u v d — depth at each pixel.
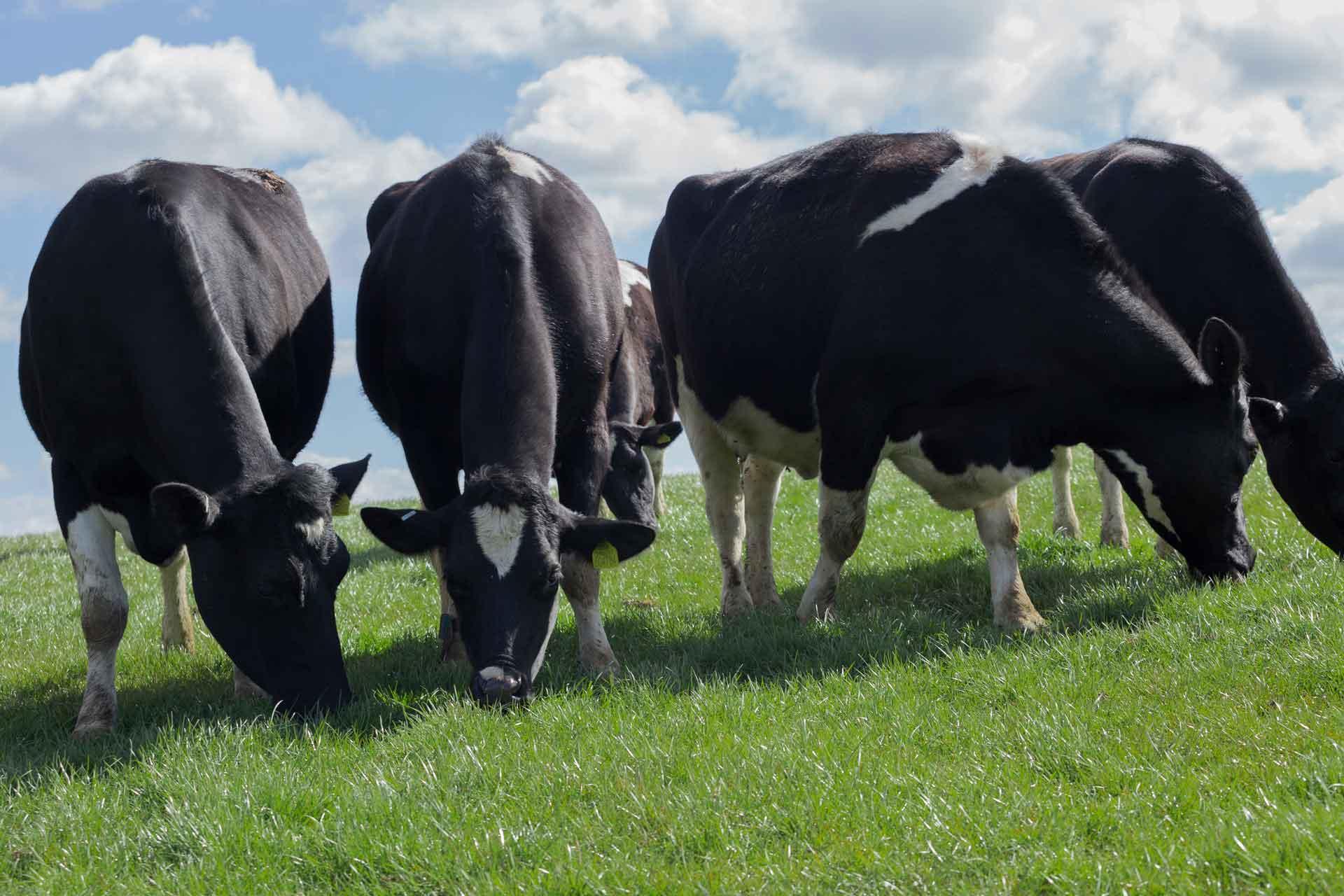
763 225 8.39
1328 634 5.54
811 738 5.08
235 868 4.29
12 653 9.32
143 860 4.43
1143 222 8.57
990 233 7.26
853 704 5.64
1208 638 5.91
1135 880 3.55
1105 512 9.98
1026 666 5.85
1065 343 7.16
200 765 5.18
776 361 8.20
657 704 5.93
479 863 4.12
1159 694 5.27
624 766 4.86
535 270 7.32
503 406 6.54
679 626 8.20
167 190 7.17
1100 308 7.14
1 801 5.10
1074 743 4.72
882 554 10.62
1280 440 8.13
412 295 7.60
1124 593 7.30
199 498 5.70
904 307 7.28
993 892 3.62
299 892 4.08
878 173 7.75
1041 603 8.12
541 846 4.16
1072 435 7.46
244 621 5.96
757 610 8.48
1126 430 7.36
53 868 4.38
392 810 4.55
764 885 3.80
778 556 11.18
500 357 6.66
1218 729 4.76
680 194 9.71
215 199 7.71
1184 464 7.32
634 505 11.52
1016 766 4.60
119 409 6.66
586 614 7.23
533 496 6.18
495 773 4.89
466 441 6.66
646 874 3.88
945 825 4.06
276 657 6.00
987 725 5.11
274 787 4.82
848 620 7.75
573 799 4.65
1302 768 4.22
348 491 6.36
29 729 6.66
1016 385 7.24
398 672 7.33
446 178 7.88
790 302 8.02
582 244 7.77
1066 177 9.54
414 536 6.17
